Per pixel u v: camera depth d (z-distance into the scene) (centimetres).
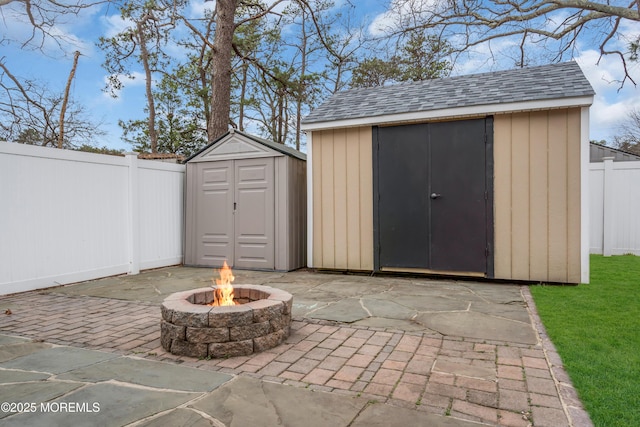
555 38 1001
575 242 561
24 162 557
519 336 345
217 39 1080
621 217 916
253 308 315
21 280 550
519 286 576
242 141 782
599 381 249
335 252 717
